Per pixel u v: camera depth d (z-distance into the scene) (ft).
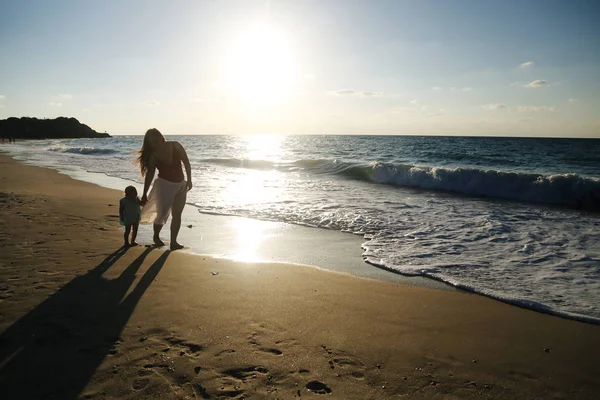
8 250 16.58
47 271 14.19
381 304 12.35
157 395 7.56
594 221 25.55
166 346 9.37
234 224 23.85
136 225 18.38
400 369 8.79
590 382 8.45
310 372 8.54
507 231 22.45
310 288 13.51
